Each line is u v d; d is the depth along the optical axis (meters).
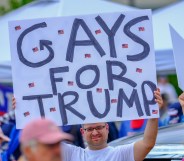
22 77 6.16
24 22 6.16
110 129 9.78
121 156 5.93
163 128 6.91
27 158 4.16
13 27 6.17
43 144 4.12
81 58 6.14
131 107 6.07
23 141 4.15
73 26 6.15
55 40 6.16
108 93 6.10
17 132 9.19
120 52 6.11
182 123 6.96
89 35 6.14
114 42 6.12
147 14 6.10
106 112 6.08
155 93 6.03
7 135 9.24
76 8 11.12
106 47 6.12
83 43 6.14
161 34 10.95
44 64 6.15
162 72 10.86
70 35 6.15
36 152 4.14
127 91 6.08
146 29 6.10
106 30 6.13
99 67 6.12
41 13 11.27
